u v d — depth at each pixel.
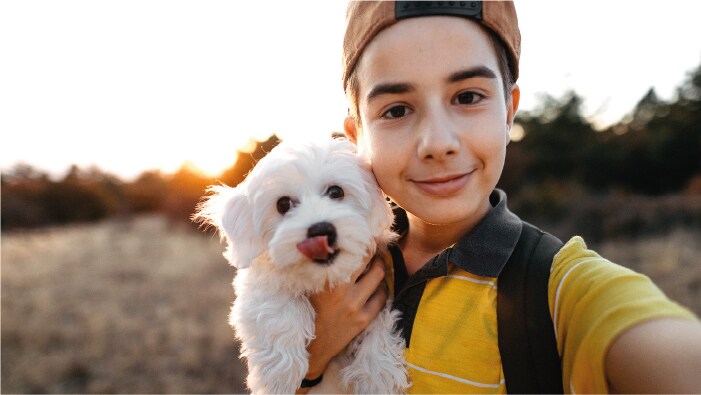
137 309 8.66
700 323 0.93
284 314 1.57
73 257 13.82
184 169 19.52
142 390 5.57
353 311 1.54
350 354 1.66
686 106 21.22
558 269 1.26
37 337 7.21
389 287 1.71
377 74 1.39
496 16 1.37
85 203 26.52
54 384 5.89
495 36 1.41
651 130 21.27
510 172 17.50
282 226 1.46
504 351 1.27
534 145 21.50
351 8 1.53
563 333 1.18
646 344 0.92
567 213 13.96
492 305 1.34
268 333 1.56
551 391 1.21
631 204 13.20
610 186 18.56
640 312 0.97
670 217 12.08
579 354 1.03
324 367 1.61
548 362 1.21
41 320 7.94
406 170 1.39
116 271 11.82
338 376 1.62
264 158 1.67
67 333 7.40
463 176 1.35
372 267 1.67
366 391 1.53
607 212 13.18
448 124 1.32
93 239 17.47
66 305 8.94
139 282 10.66
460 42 1.32
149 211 29.53
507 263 1.35
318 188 1.59
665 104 22.81
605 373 0.98
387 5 1.36
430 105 1.33
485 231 1.43
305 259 1.40
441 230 1.63
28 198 24.58
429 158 1.33
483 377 1.29
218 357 6.44
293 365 1.55
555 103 22.70
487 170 1.37
